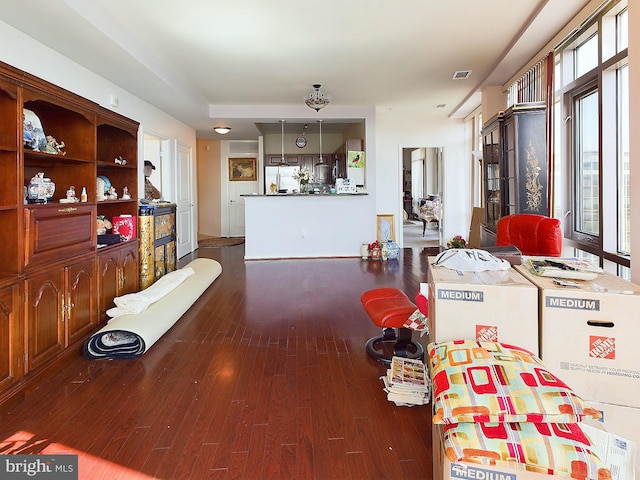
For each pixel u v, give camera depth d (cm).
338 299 440
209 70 488
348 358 285
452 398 125
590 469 110
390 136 804
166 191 652
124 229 385
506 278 166
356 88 584
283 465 173
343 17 348
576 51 384
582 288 150
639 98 186
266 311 397
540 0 327
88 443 188
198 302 429
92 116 313
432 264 192
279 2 319
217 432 196
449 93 617
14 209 224
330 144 1012
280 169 941
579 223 387
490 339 155
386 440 190
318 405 221
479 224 620
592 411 117
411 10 338
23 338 229
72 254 283
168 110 616
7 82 219
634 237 192
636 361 142
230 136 921
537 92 426
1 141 222
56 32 315
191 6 322
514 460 113
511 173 434
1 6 271
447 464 121
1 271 225
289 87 571
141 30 367
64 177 316
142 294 350
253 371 264
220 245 877
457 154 810
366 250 703
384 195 809
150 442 188
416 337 320
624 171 317
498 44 419
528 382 125
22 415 211
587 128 372
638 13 186
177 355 290
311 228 718
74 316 284
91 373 261
